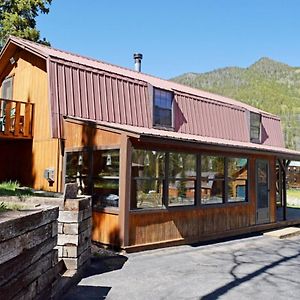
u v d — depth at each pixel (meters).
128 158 7.79
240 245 8.96
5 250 2.58
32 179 11.26
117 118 10.69
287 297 4.90
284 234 10.45
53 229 3.72
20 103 11.45
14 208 3.39
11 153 12.57
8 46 12.59
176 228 8.77
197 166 9.47
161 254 7.64
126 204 7.69
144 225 8.04
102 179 8.33
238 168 10.95
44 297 3.46
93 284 5.23
